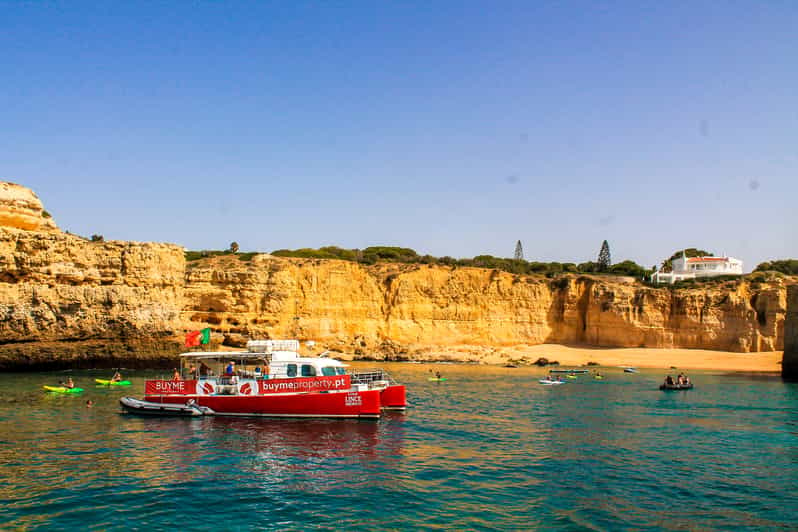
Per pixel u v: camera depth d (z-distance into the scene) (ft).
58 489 69.21
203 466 80.18
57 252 211.41
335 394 113.70
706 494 72.54
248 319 278.46
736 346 322.34
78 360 211.20
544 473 80.59
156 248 236.63
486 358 302.45
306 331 297.74
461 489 72.43
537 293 351.25
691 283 367.66
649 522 62.59
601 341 341.21
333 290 315.17
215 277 278.05
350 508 64.90
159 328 228.22
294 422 111.24
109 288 219.61
